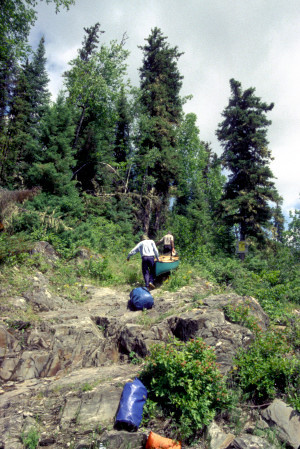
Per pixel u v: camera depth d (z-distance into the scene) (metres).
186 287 8.12
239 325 5.32
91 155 19.86
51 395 4.09
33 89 27.58
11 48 14.98
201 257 12.54
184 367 3.81
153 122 24.41
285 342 5.18
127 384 3.91
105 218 19.73
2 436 3.30
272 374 4.23
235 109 23.95
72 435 3.39
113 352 5.28
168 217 25.34
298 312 8.88
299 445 3.34
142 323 5.73
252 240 21.27
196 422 3.50
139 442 3.34
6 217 10.20
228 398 3.88
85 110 19.78
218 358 4.57
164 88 26.12
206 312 5.50
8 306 6.00
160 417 3.72
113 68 20.23
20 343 5.12
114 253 12.61
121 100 26.08
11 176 18.00
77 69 20.03
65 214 12.69
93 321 6.23
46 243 9.66
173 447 3.28
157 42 26.78
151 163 23.98
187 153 33.59
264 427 3.62
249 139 23.59
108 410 3.71
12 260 7.63
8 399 4.02
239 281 9.74
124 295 8.46
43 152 14.76
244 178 23.61
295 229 21.08
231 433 3.58
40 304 6.67
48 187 14.05
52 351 5.09
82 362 5.14
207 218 23.47
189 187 31.80
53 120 15.30
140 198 23.62
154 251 8.16
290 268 13.45
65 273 8.87
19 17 14.06
